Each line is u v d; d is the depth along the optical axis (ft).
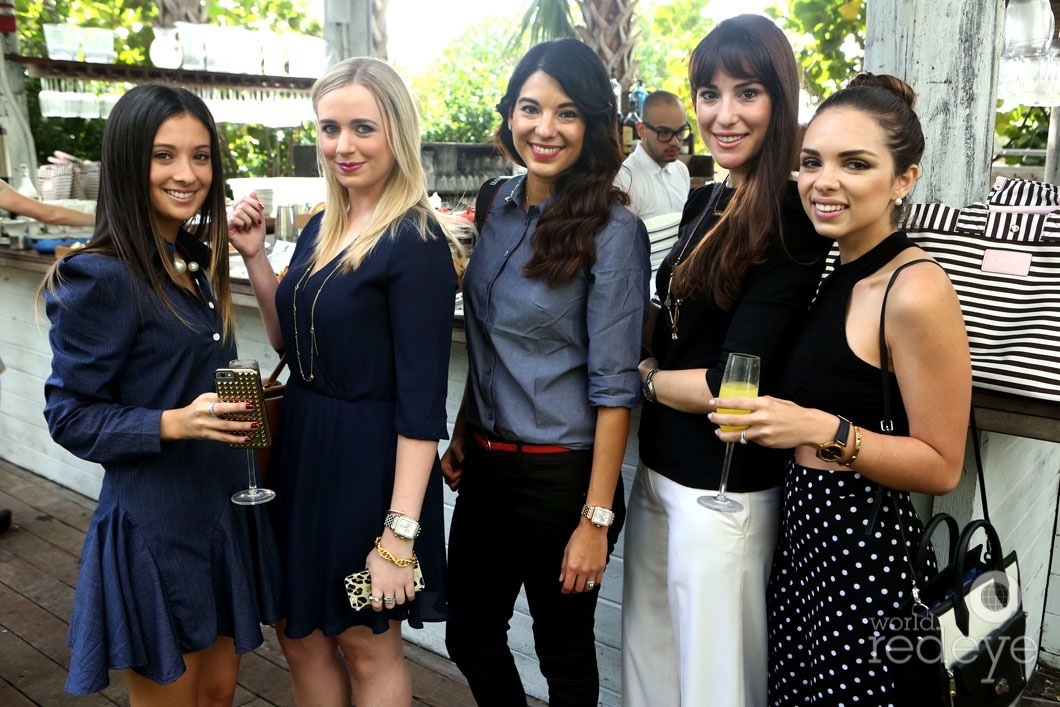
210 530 5.39
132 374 5.15
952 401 4.38
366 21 14.94
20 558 11.30
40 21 22.34
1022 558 7.93
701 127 5.37
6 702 8.25
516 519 5.77
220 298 5.66
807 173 4.69
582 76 5.26
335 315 5.36
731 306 5.21
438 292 5.39
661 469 5.60
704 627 5.37
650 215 13.94
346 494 5.52
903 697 4.56
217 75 13.97
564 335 5.49
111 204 5.01
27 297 13.43
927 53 6.64
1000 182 6.93
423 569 5.73
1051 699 8.14
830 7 20.31
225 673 5.98
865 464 4.46
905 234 5.18
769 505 5.42
